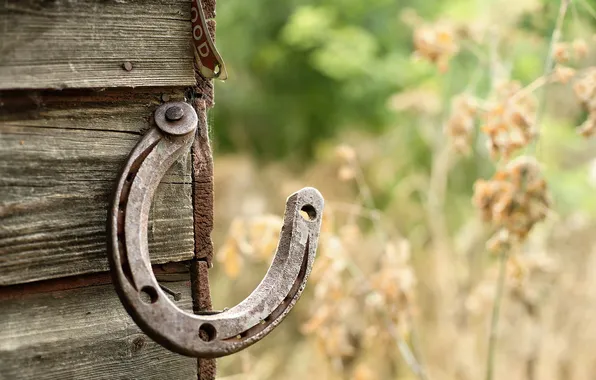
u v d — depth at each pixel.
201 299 1.35
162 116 1.20
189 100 1.30
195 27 1.26
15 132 1.13
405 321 2.63
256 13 4.84
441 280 3.51
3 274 1.13
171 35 1.25
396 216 4.65
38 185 1.16
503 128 2.26
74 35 1.15
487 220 2.38
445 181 3.83
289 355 3.78
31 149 1.15
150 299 1.12
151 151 1.18
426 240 4.24
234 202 4.76
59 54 1.14
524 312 3.27
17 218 1.14
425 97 3.75
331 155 5.00
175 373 1.34
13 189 1.13
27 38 1.12
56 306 1.20
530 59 3.34
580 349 3.27
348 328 2.83
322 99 5.04
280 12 4.88
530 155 2.37
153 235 1.27
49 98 1.16
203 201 1.33
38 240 1.16
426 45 2.69
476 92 3.78
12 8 1.10
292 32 4.59
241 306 1.16
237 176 4.95
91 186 1.20
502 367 3.35
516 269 2.46
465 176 4.54
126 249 1.10
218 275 4.02
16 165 1.13
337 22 4.82
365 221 4.70
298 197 1.21
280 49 4.82
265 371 3.34
